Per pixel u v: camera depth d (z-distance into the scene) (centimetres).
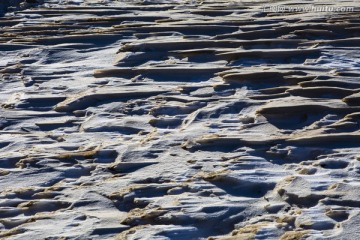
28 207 629
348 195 612
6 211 622
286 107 819
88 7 1503
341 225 567
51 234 578
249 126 796
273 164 696
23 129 827
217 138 746
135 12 1445
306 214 587
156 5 1551
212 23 1262
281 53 1059
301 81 931
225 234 580
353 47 1108
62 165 712
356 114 802
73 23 1334
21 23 1345
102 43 1186
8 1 1548
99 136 794
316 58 1050
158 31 1233
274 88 910
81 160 725
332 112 816
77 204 631
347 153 711
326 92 885
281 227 573
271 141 739
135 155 725
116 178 679
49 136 798
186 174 676
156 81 980
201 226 587
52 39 1205
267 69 984
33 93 941
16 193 654
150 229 580
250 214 602
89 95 905
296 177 651
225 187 649
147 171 689
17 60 1105
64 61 1104
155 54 1093
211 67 1011
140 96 912
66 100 908
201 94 912
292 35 1172
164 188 647
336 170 669
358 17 1277
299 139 739
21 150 755
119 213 616
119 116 854
